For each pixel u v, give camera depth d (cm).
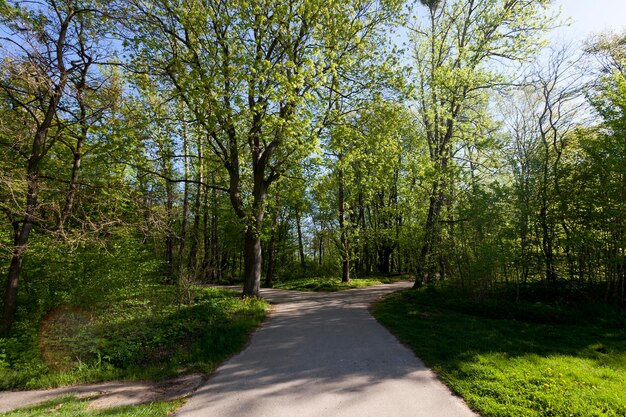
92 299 1037
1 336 841
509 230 1192
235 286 2420
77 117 1023
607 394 489
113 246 1105
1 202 829
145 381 650
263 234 1433
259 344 843
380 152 1536
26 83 825
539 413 448
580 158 1180
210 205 2327
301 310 1293
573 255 1188
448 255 1359
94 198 954
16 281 914
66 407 525
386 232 2166
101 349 775
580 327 912
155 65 1213
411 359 683
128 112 1098
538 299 1184
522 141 1378
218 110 1075
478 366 609
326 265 3167
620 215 1023
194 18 1177
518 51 1516
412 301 1346
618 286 1091
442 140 1748
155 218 1058
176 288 1283
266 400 523
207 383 615
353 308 1302
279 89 1144
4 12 832
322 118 1409
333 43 1304
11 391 627
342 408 484
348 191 2180
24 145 966
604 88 1140
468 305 1170
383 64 1355
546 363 623
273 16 1155
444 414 461
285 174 1586
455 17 1672
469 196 1304
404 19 1441
